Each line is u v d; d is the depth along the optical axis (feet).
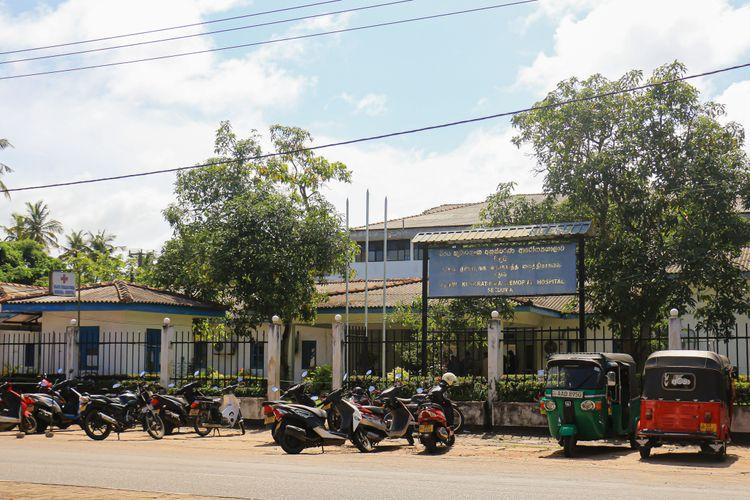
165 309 89.04
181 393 63.31
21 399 62.59
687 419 45.88
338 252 92.63
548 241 65.87
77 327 78.48
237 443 55.83
